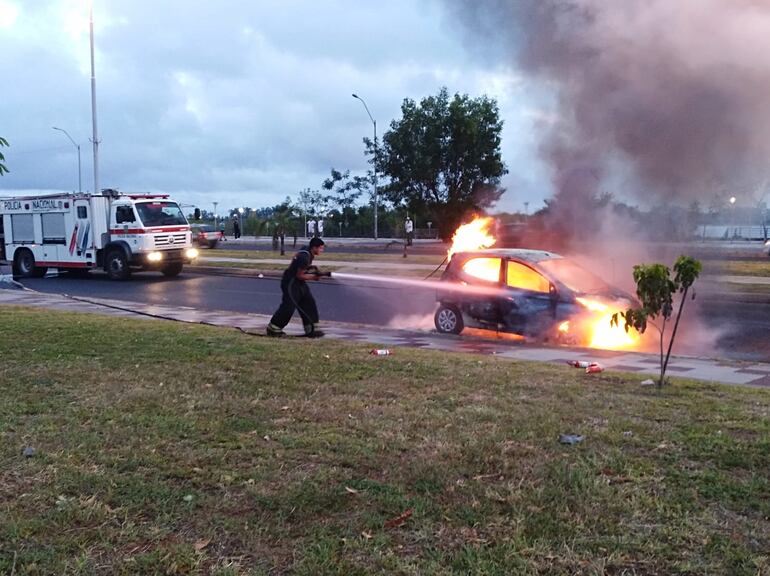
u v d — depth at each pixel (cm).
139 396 615
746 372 803
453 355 856
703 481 403
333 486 406
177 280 2309
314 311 1066
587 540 335
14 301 1609
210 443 486
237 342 928
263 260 2903
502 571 309
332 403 591
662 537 338
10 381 676
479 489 398
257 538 346
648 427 509
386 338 1080
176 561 323
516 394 621
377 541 339
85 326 1080
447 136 4222
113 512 376
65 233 2428
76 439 492
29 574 312
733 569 308
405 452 463
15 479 421
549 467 428
